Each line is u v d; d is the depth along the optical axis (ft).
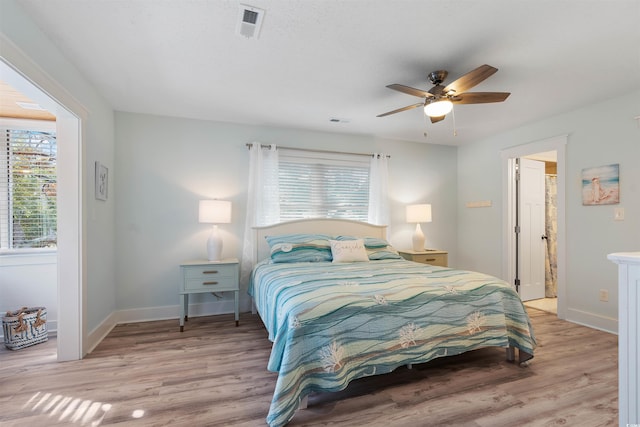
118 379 6.72
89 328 8.38
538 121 11.94
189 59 7.45
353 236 12.47
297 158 12.94
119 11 5.71
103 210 9.50
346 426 5.16
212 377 6.82
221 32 6.38
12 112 9.78
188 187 11.55
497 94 7.34
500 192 13.67
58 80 6.89
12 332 8.37
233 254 12.01
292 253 10.46
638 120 9.05
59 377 6.81
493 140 14.02
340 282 6.96
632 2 5.38
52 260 10.14
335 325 5.77
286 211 12.81
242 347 8.51
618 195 9.51
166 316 11.19
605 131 9.85
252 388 6.37
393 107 10.55
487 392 6.21
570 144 10.84
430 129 13.09
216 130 11.94
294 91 9.28
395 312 6.28
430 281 7.14
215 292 11.03
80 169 7.79
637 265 3.48
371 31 6.32
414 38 6.54
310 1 5.45
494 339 7.07
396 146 14.74
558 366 7.33
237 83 8.74
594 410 5.61
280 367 5.45
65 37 6.47
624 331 3.59
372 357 5.98
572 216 10.76
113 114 10.58
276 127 12.73
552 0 5.36
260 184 12.10
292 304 5.82
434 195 15.47
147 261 11.02
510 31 6.26
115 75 8.20
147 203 11.05
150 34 6.43
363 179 14.03
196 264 10.10
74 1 5.40
